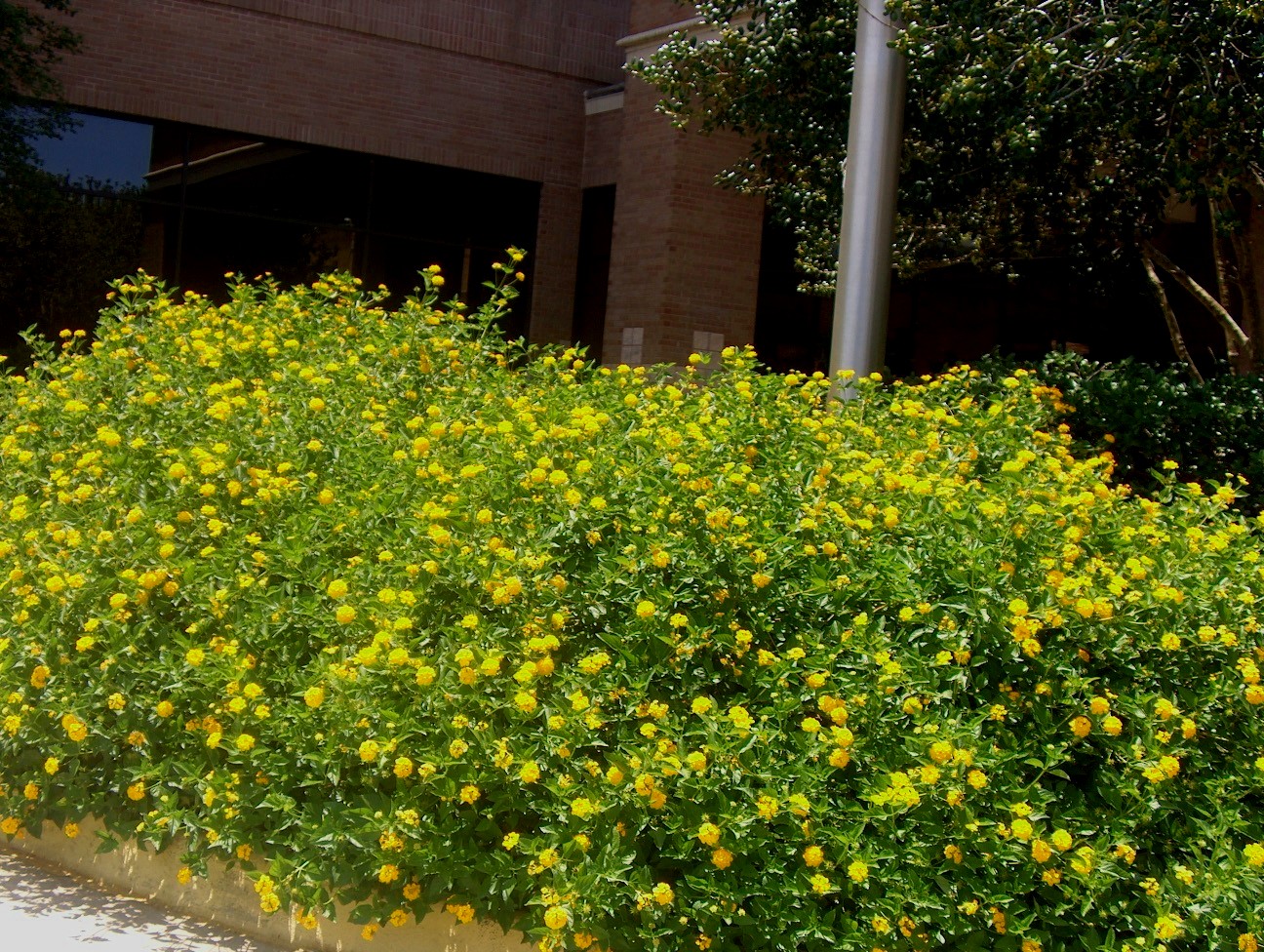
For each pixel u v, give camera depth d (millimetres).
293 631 4121
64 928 4094
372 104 16031
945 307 14805
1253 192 8266
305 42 15672
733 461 4508
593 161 17031
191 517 4633
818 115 9602
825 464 4375
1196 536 4188
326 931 3992
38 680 4242
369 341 6566
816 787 3346
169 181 15180
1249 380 7598
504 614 3844
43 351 6723
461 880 3529
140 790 4098
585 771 3459
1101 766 3453
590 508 3965
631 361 14328
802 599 3873
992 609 3543
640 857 3439
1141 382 7488
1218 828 3277
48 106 14266
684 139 14109
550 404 4953
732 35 9766
